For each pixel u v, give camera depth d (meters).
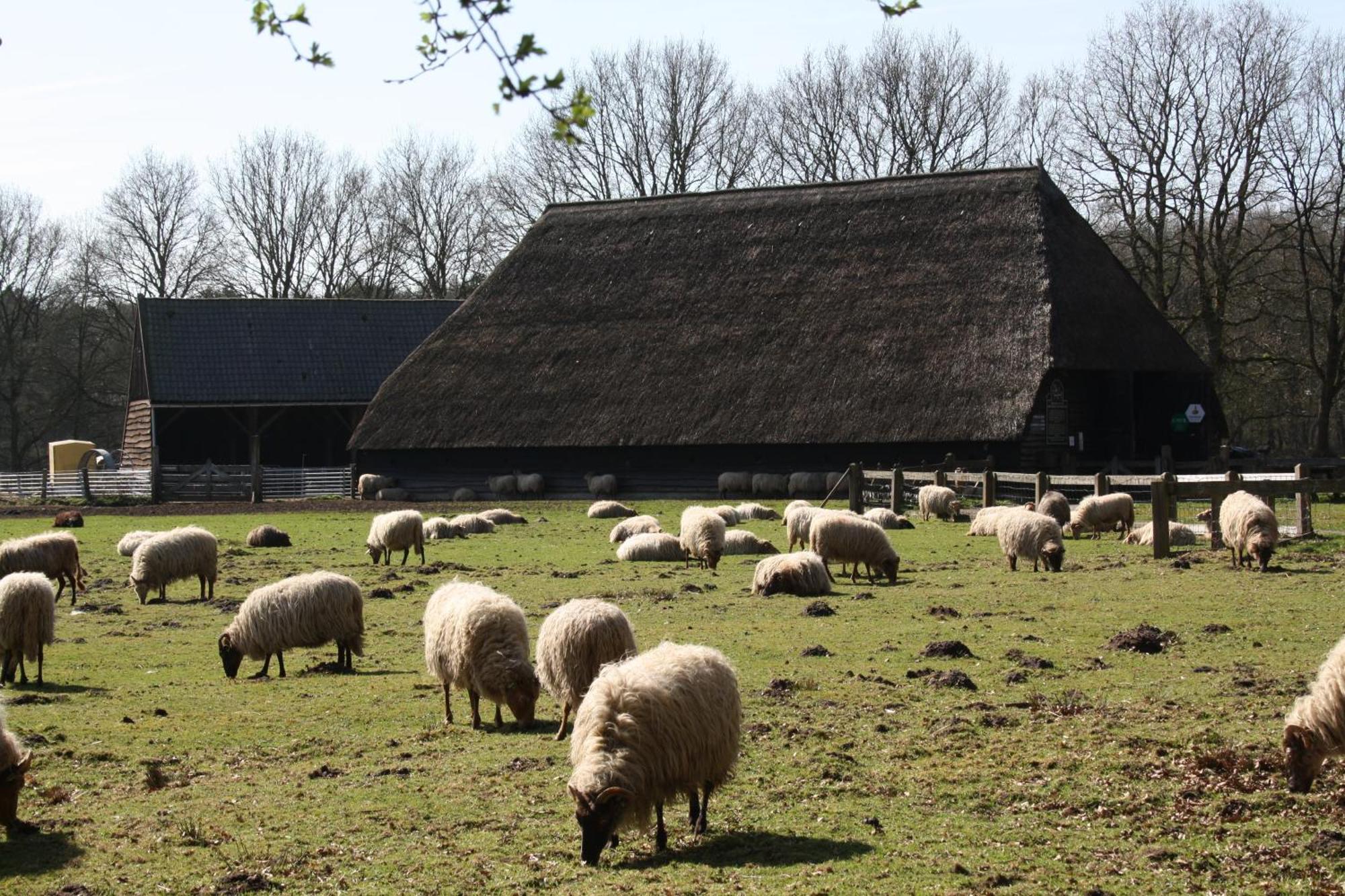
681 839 10.74
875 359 47.34
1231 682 15.24
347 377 68.56
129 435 72.56
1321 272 65.69
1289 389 71.12
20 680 17.44
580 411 50.91
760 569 23.72
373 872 10.12
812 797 11.62
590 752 10.02
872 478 41.12
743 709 14.66
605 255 57.78
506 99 6.60
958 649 17.48
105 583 27.66
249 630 17.64
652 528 33.38
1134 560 26.88
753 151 80.94
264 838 10.99
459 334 56.94
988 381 44.78
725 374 49.56
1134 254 63.41
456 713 15.24
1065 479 33.97
